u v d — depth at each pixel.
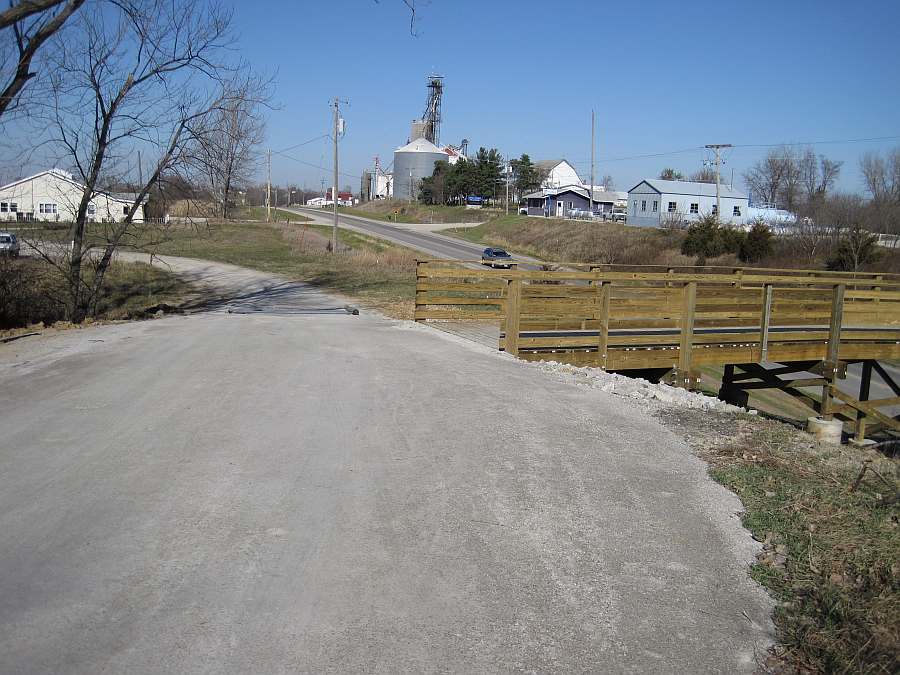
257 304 22.05
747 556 4.45
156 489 5.11
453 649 3.36
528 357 12.30
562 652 3.38
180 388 8.09
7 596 3.66
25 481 5.23
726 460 6.28
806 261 40.09
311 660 3.22
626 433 6.93
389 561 4.18
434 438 6.46
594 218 73.62
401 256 40.62
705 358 13.57
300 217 93.38
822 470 6.17
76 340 11.77
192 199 21.20
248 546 4.29
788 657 3.43
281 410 7.21
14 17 9.60
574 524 4.79
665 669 3.30
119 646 3.27
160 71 18.23
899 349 15.57
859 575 4.14
